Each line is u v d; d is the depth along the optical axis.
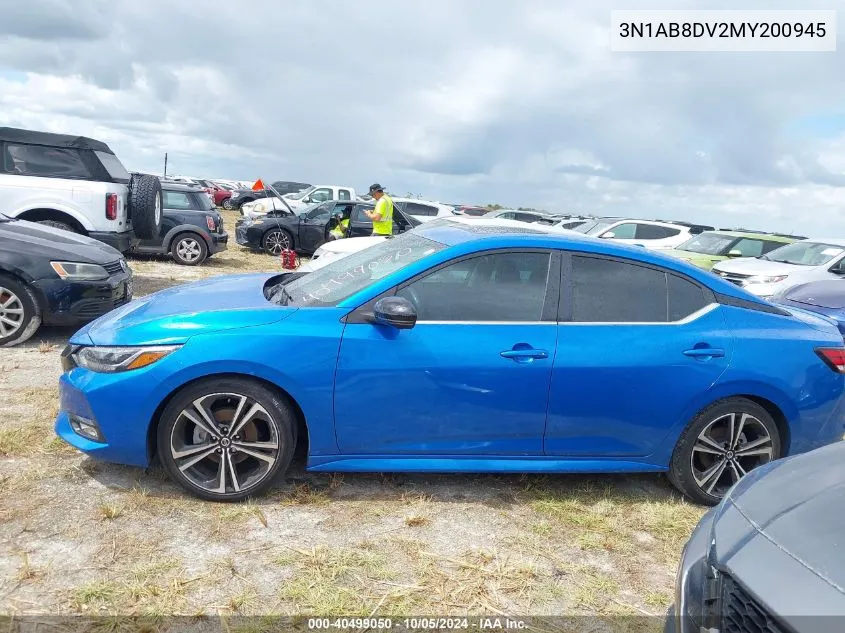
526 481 3.92
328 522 3.28
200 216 12.68
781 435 3.84
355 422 3.37
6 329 5.86
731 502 2.27
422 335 3.37
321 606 2.64
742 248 13.34
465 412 3.43
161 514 3.22
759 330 3.74
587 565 3.14
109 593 2.61
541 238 3.65
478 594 2.83
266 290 4.04
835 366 3.80
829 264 10.74
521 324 3.48
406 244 4.00
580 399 3.49
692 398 3.60
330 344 3.29
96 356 3.30
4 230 6.14
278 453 3.36
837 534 1.89
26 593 2.57
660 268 3.73
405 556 3.05
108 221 9.13
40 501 3.24
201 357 3.19
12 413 4.29
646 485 4.05
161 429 3.26
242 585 2.73
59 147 8.98
